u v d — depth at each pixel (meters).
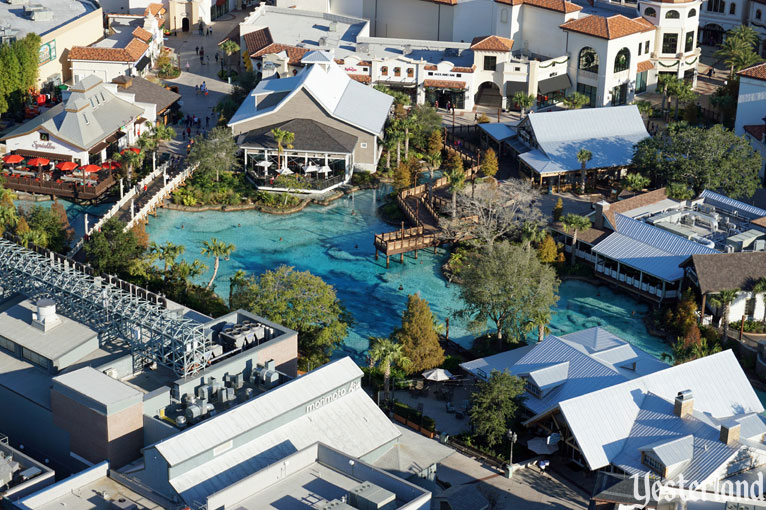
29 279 96.50
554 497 87.81
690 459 84.75
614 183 150.75
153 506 76.00
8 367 89.38
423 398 101.50
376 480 77.94
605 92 171.38
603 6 192.75
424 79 173.12
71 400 81.75
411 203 143.12
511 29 180.88
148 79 182.88
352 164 153.12
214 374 85.69
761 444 87.44
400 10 195.75
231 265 128.25
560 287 125.88
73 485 77.12
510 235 133.12
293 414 83.38
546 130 152.50
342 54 176.88
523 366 99.00
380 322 116.88
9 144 146.50
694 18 177.88
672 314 116.06
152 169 149.38
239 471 78.75
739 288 114.56
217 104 171.75
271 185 146.62
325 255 132.00
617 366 99.06
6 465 76.88
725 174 138.62
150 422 81.38
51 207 130.12
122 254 118.62
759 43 195.12
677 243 123.94
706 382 95.06
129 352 90.12
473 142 164.62
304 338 104.25
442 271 128.50
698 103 174.50
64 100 159.62
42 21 184.38
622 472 87.38
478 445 93.69
